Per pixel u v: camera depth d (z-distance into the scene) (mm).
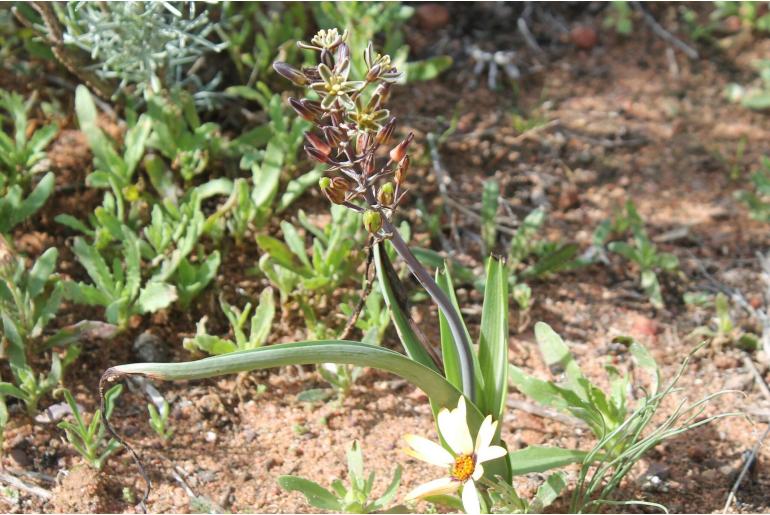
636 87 1109
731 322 907
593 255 955
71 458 798
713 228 987
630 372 873
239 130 1006
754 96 1085
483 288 909
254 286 904
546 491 747
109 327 842
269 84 1025
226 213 926
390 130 650
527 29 1161
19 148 915
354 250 885
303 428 826
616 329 907
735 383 865
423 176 1000
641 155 1046
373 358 666
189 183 944
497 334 732
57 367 810
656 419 834
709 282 943
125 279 885
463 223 974
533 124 1046
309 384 856
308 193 970
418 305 906
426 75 1028
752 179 1001
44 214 925
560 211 996
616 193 1014
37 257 902
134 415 827
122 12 895
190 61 967
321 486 780
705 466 810
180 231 876
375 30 1021
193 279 874
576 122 1067
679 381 867
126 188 916
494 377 731
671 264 932
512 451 807
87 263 854
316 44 659
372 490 788
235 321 840
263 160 938
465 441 681
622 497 788
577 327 908
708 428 833
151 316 874
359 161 656
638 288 939
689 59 1146
